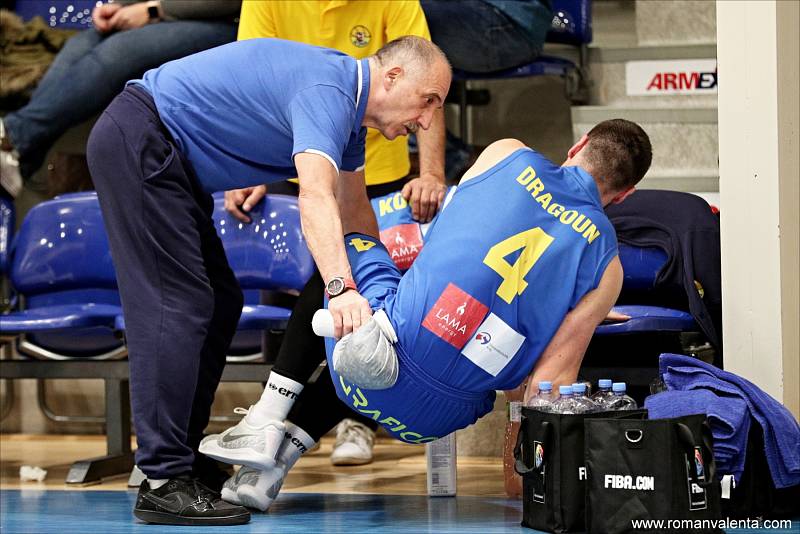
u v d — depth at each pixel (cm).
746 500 822
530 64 1339
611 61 1415
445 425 841
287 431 897
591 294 821
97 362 1160
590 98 1427
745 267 971
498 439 1246
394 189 1204
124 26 1389
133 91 857
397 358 797
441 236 818
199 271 850
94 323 1142
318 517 870
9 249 1301
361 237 875
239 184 873
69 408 1551
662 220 1078
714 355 1043
